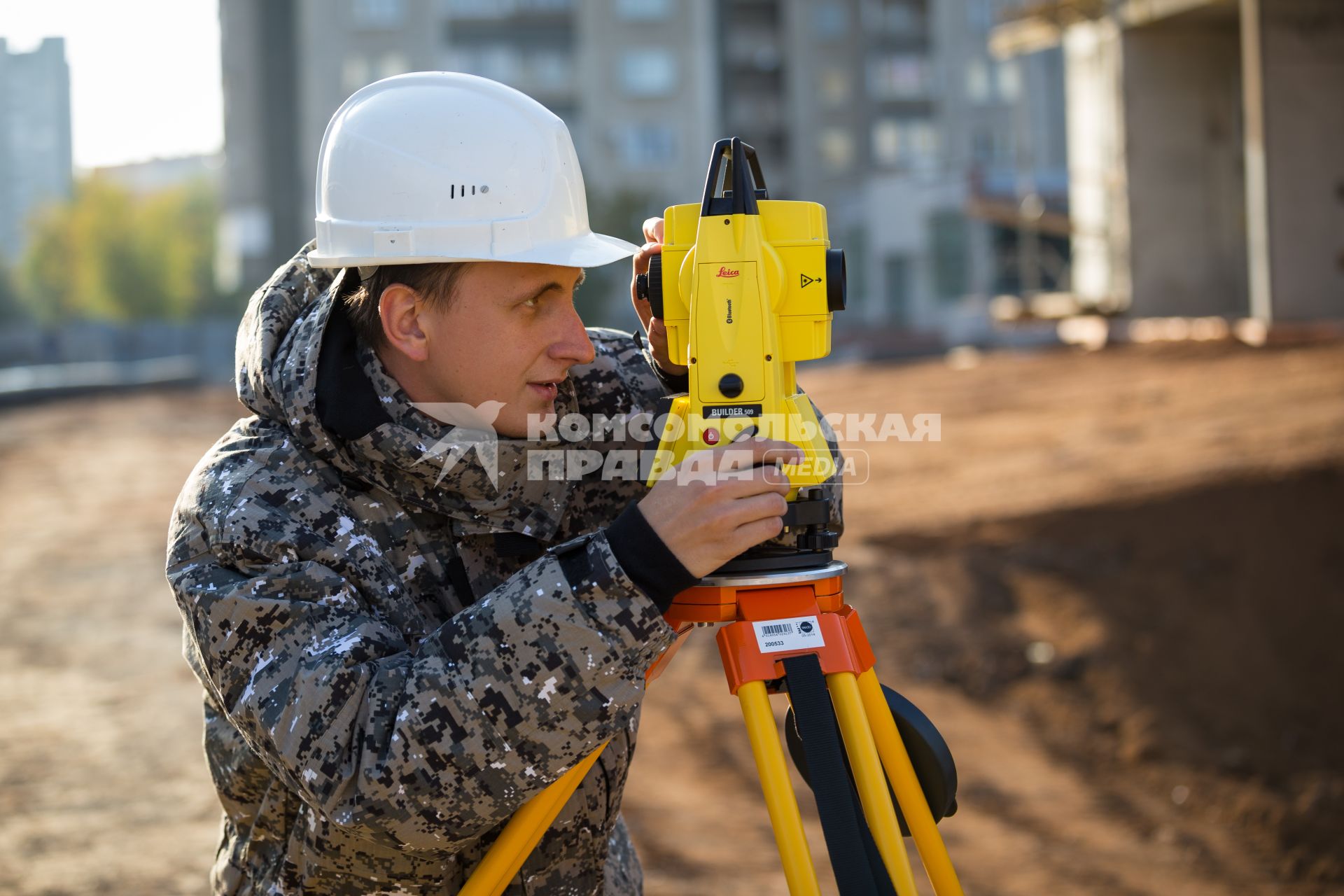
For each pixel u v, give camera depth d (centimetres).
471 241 115
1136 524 639
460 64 4194
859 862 102
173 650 562
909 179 3434
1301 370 983
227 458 114
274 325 118
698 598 111
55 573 748
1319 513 601
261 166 4356
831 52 4359
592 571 100
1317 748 471
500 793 100
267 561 108
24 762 413
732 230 114
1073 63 1825
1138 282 1609
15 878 319
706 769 439
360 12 4078
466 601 118
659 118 4144
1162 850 406
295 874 113
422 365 119
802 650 110
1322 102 1294
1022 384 1231
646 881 335
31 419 1841
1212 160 1608
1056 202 2027
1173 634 552
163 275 5812
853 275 3647
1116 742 486
